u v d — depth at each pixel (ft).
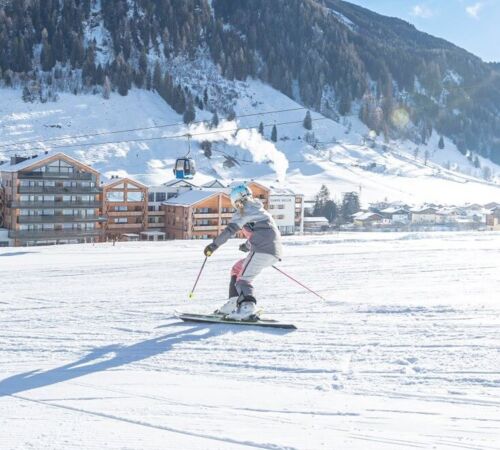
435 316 21.44
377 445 10.56
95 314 23.61
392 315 22.02
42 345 18.56
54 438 11.14
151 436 11.19
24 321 22.38
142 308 24.99
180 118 556.10
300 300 26.40
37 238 159.22
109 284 34.40
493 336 18.07
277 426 11.56
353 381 14.35
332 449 10.43
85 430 11.54
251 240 20.68
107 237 166.91
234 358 16.63
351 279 35.35
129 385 14.40
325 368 15.48
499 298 26.50
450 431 11.15
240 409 12.58
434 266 42.68
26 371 15.76
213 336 19.24
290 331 19.70
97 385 14.44
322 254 53.52
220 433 11.27
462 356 16.06
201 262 48.49
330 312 23.07
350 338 18.53
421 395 13.21
